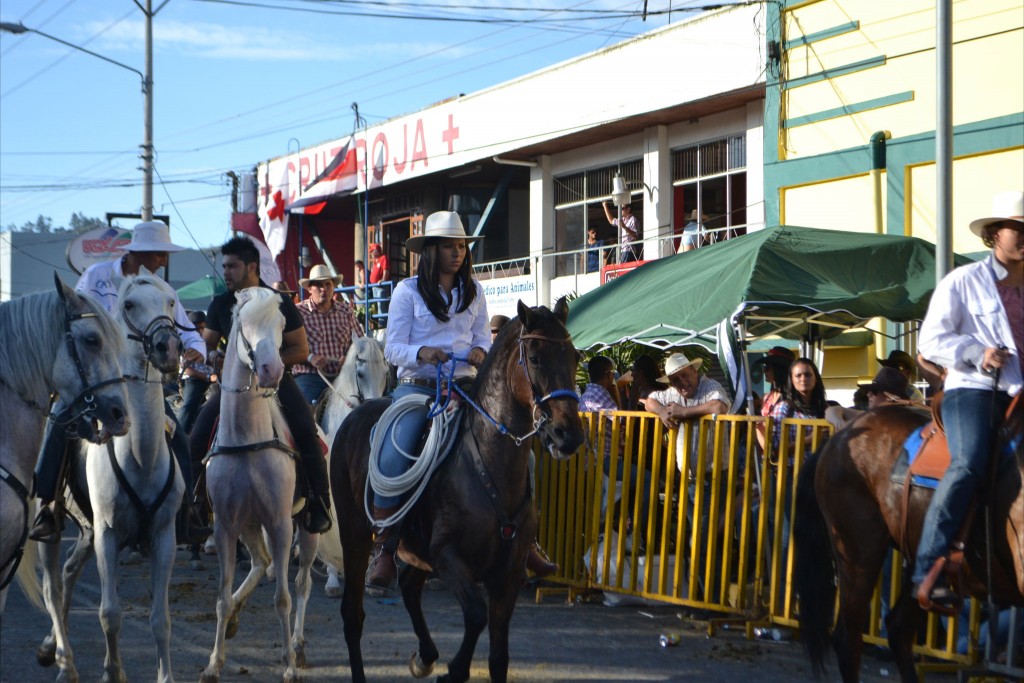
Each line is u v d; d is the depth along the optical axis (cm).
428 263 594
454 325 604
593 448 877
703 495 773
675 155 1698
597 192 1856
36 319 494
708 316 813
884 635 670
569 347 504
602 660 680
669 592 816
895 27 1327
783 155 1468
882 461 541
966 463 482
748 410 787
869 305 814
